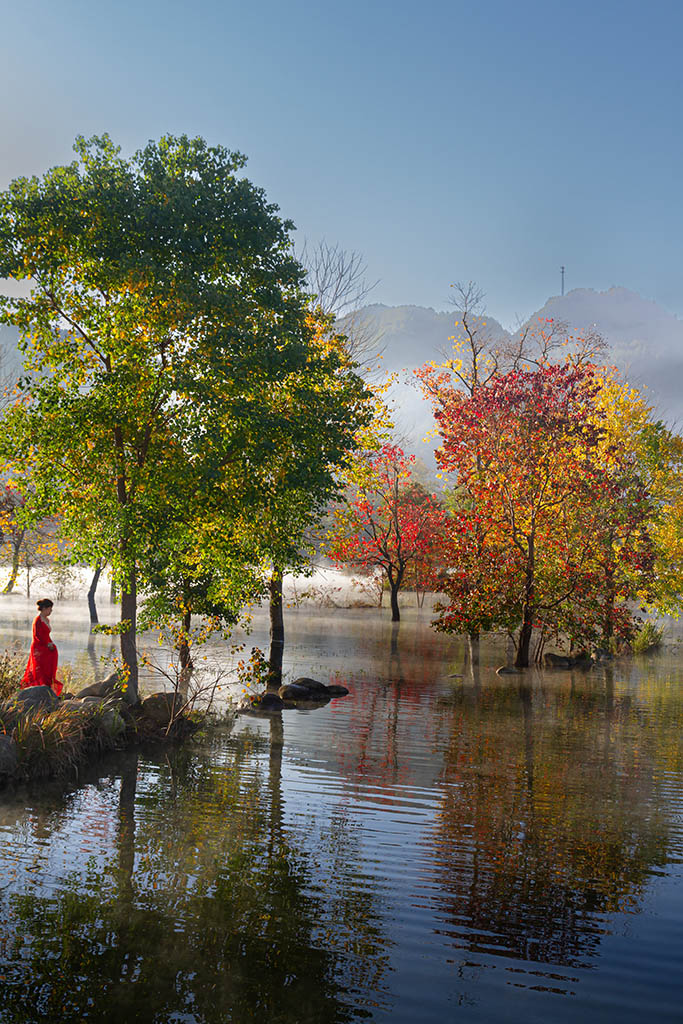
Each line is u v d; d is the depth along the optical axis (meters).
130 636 14.27
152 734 13.11
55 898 6.64
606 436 29.66
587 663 25.27
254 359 13.03
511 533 24.95
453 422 25.38
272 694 17.17
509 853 8.11
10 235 12.58
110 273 12.55
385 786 10.66
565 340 25.56
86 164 13.13
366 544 38.69
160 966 5.56
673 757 12.64
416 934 6.18
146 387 12.89
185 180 13.32
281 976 5.47
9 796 9.65
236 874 7.32
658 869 7.71
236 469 14.18
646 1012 5.09
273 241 13.95
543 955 5.89
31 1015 4.89
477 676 22.22
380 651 27.52
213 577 16.59
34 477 13.43
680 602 32.66
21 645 23.14
